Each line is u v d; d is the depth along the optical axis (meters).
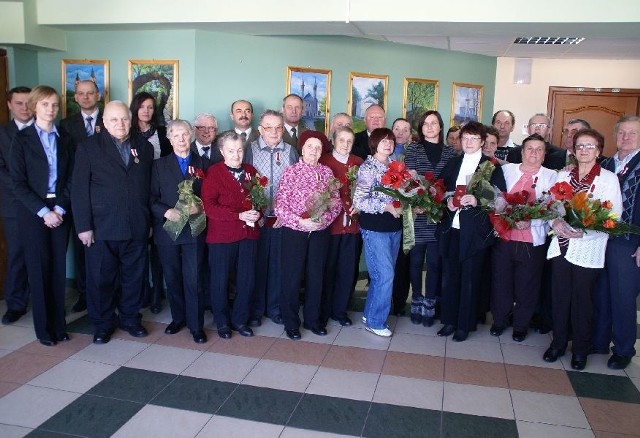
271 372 3.35
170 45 4.77
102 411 2.86
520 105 7.23
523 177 3.65
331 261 4.02
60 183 3.59
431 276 4.15
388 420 2.85
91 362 3.41
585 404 3.06
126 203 3.55
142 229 3.64
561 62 7.08
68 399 2.96
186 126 3.64
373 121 4.60
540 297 4.09
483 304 4.23
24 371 3.27
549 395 3.16
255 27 4.57
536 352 3.76
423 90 6.20
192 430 2.71
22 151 3.46
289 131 4.61
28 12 4.51
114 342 3.72
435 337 3.99
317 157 3.71
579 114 7.16
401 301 4.40
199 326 3.78
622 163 3.52
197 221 3.58
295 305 3.87
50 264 3.60
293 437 2.68
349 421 2.83
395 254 3.94
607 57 6.71
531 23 4.06
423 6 4.12
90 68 4.96
